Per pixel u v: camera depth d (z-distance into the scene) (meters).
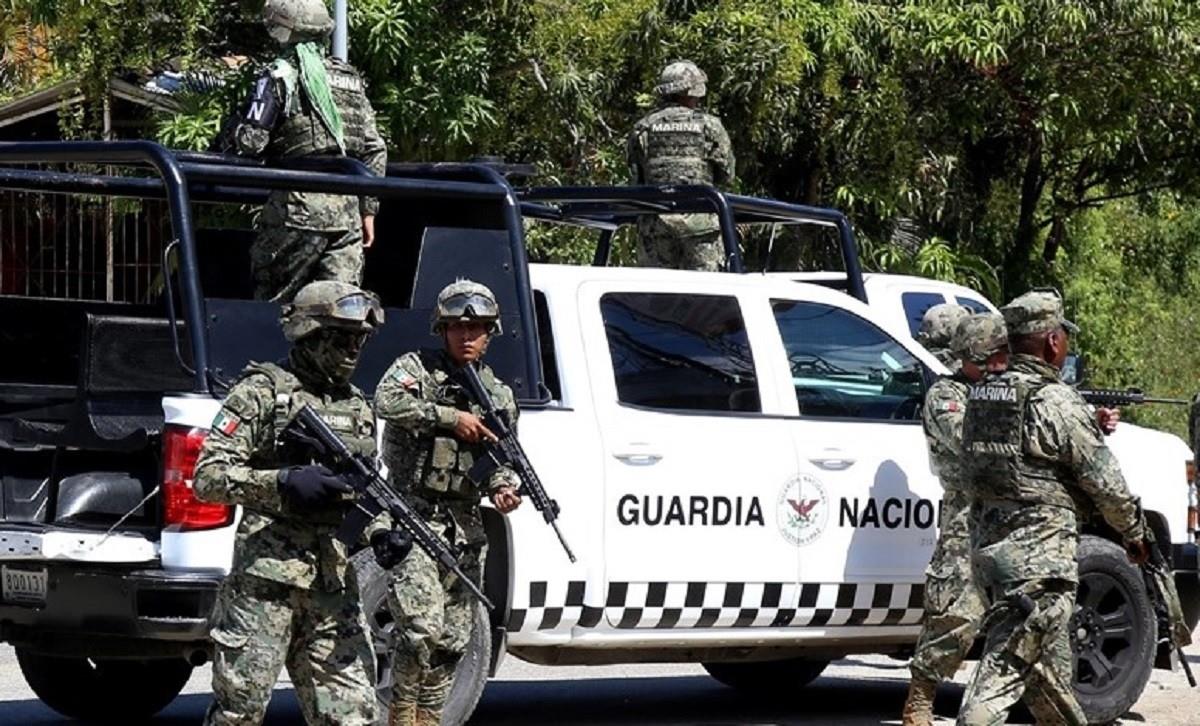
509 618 13.07
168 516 11.98
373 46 24.48
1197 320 44.56
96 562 12.09
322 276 14.21
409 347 13.07
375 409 11.55
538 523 13.13
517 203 13.55
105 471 13.00
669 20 26.00
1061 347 12.22
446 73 24.84
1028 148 31.92
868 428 14.62
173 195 12.25
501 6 25.14
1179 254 41.84
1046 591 11.89
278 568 9.72
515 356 13.27
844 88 27.66
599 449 13.42
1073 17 27.34
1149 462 15.96
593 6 25.56
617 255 25.64
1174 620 12.63
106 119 27.12
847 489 14.39
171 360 13.59
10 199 27.97
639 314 14.01
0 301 14.09
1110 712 15.06
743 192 28.11
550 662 13.56
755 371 14.30
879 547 14.50
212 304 12.23
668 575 13.62
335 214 14.10
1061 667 11.95
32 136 30.66
